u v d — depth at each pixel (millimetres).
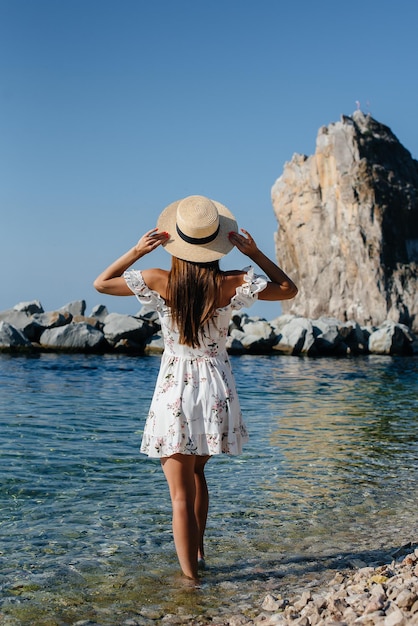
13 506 5945
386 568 4176
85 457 7926
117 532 5332
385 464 8039
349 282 78938
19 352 27125
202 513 4598
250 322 36219
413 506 6223
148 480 6961
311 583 4285
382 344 34719
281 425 10977
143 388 15789
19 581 4320
